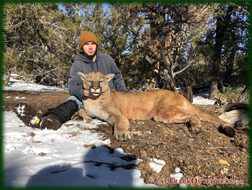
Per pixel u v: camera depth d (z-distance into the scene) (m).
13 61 8.98
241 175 2.04
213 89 12.27
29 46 9.95
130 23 8.39
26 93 7.91
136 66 9.20
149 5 8.91
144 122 3.51
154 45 9.80
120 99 3.60
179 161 2.20
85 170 1.87
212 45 9.12
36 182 1.57
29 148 2.20
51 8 8.82
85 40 3.62
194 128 3.03
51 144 2.41
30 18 7.84
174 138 2.81
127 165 2.08
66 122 3.37
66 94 8.21
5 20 8.01
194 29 9.95
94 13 8.91
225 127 3.11
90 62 3.85
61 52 9.31
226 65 12.48
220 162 2.25
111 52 8.26
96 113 3.40
